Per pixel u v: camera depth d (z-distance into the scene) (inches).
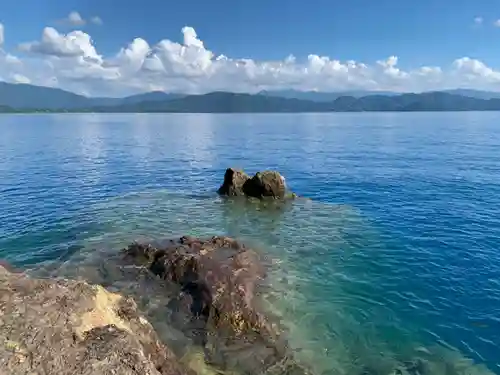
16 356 224.5
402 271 554.9
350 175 1339.8
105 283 494.0
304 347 387.2
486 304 466.0
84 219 802.2
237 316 409.7
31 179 1268.5
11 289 272.8
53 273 529.7
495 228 729.0
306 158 1795.0
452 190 1061.1
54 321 256.2
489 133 3100.4
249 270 509.7
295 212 872.3
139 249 569.3
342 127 4478.3
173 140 2847.0
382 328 420.8
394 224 768.3
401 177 1274.6
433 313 448.1
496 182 1146.7
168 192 1090.1
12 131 3639.3
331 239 688.4
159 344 327.6
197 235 704.4
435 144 2306.8
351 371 357.1
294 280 525.0
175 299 448.8
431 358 374.3
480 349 386.9
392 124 4955.7
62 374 225.0
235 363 359.6
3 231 724.0
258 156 1893.5
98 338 254.5
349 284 516.7
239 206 924.6
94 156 1876.2
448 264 574.9
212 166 1588.3
